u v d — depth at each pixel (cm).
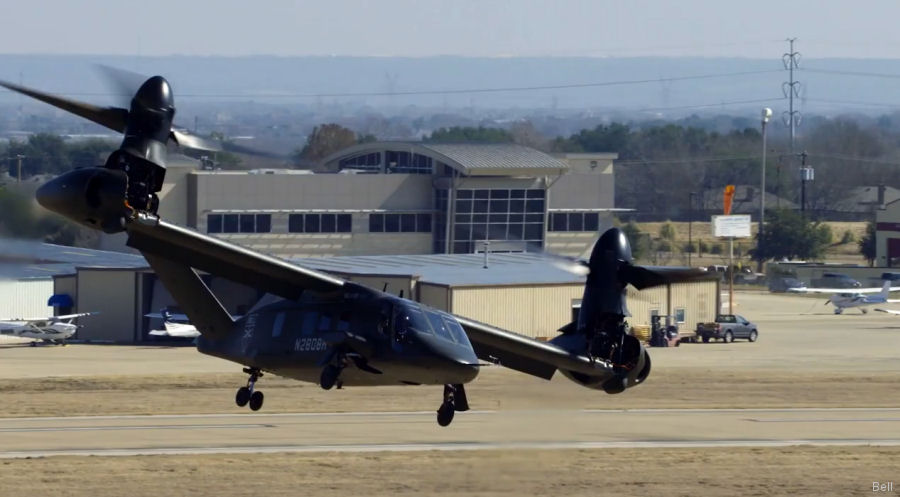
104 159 7631
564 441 12825
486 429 14150
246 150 7756
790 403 18038
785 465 12181
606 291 11400
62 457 11769
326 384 9500
